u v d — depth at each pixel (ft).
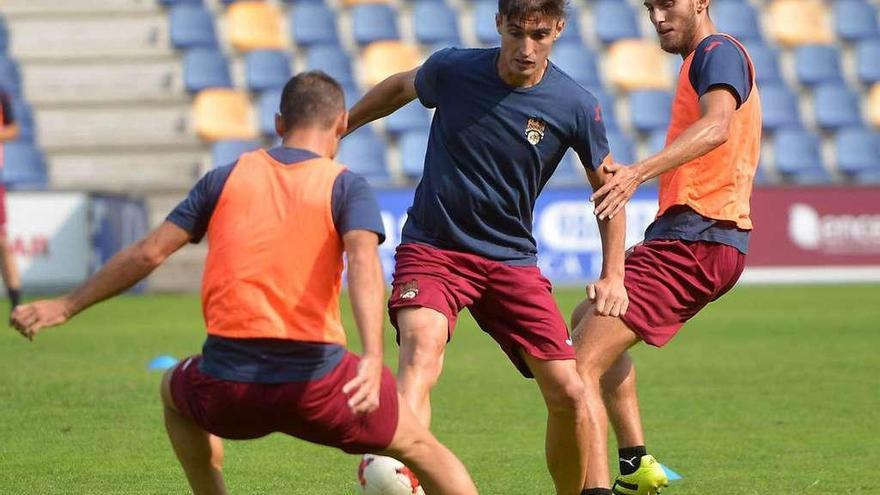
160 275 225.76
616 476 83.71
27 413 101.14
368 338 50.01
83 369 126.00
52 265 205.05
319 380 51.49
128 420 98.32
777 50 282.36
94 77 251.39
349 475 80.43
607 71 278.05
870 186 235.40
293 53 268.82
